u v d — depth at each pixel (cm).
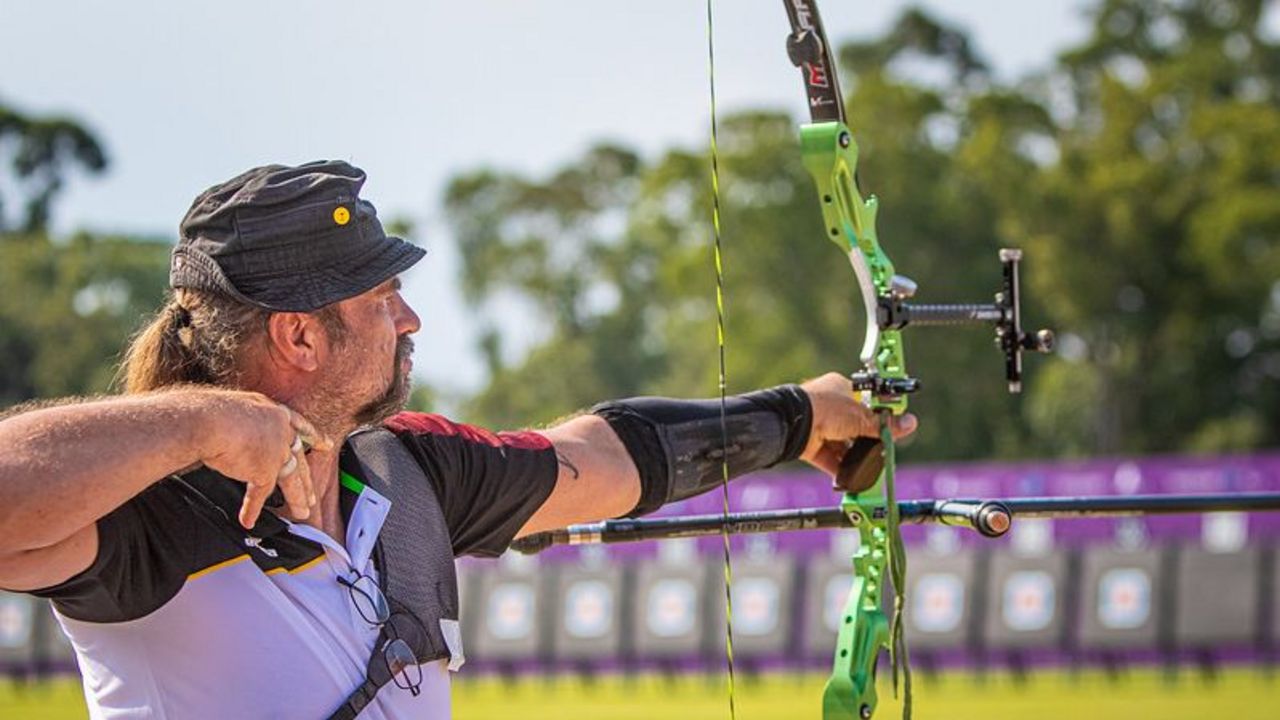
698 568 4441
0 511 523
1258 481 3941
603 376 12444
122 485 538
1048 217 9338
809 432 758
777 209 9331
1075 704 3422
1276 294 9844
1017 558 4125
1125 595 4009
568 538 784
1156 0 11462
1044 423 9781
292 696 588
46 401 621
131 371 629
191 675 582
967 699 3603
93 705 597
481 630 4653
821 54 784
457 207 13600
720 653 4391
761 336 9394
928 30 12800
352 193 618
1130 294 9581
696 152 9906
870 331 769
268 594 590
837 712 736
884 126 9444
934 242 9369
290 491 577
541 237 13450
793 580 4344
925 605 4203
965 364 8862
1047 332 762
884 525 765
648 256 12569
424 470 660
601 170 13512
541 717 3506
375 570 618
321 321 614
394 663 606
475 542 681
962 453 9025
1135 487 4028
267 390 615
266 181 612
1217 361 9856
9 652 4800
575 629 4547
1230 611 3909
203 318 613
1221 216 9156
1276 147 9369
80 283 9612
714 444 735
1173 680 3934
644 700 3925
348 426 626
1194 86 10062
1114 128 9681
